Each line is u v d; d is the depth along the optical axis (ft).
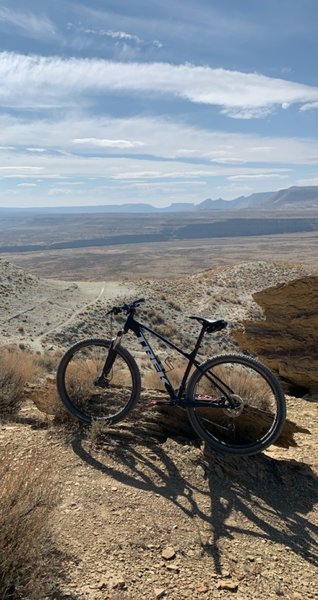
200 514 14.55
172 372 27.61
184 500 15.10
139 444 17.83
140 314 154.81
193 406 17.56
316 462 19.84
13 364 24.84
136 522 13.57
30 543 10.18
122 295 181.06
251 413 18.58
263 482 17.16
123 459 16.81
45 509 11.52
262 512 15.34
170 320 155.84
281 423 17.02
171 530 13.53
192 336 141.18
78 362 24.61
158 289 193.57
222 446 17.49
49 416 19.95
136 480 15.75
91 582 10.91
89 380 19.72
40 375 32.65
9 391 20.90
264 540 13.89
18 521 10.30
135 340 114.32
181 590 11.22
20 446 17.06
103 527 13.10
